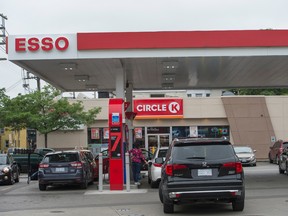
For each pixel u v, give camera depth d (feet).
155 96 163.32
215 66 69.15
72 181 60.23
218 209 40.70
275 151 114.83
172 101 131.64
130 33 58.03
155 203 45.80
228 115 131.95
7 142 230.48
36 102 115.96
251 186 59.21
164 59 61.26
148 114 131.03
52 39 57.77
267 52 58.03
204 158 36.58
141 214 38.93
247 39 57.88
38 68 67.10
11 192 60.39
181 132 132.36
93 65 65.16
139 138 131.44
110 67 67.31
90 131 132.36
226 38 57.82
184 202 37.78
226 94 185.78
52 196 54.29
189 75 78.69
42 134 122.42
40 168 60.90
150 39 57.98
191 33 58.03
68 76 76.13
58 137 131.34
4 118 115.65
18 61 59.98
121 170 58.03
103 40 57.98
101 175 57.82
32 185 70.74
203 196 36.22
